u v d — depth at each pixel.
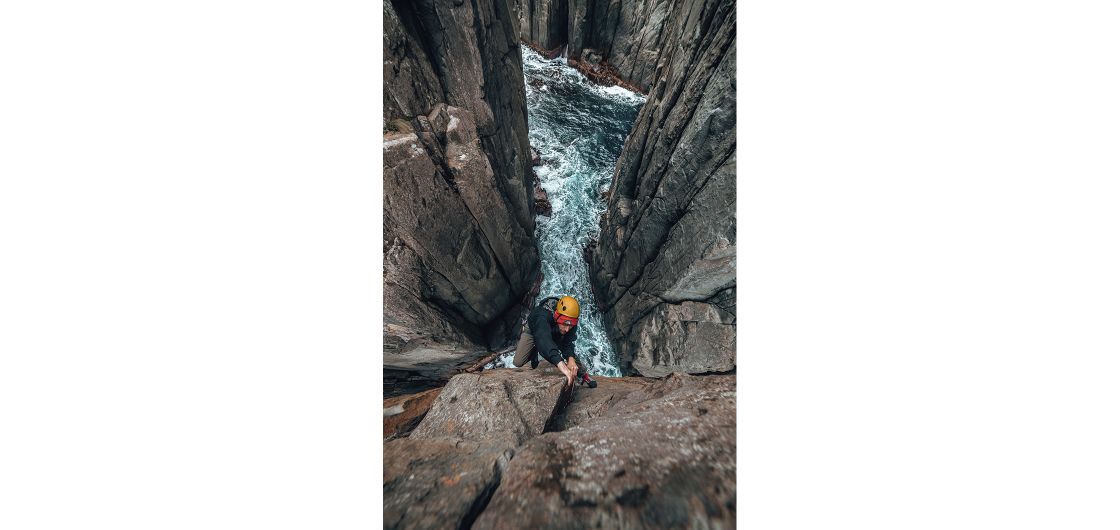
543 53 12.57
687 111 4.73
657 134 5.70
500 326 5.73
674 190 4.67
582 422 1.65
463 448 1.36
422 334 4.04
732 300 3.89
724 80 4.02
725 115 3.96
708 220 4.04
